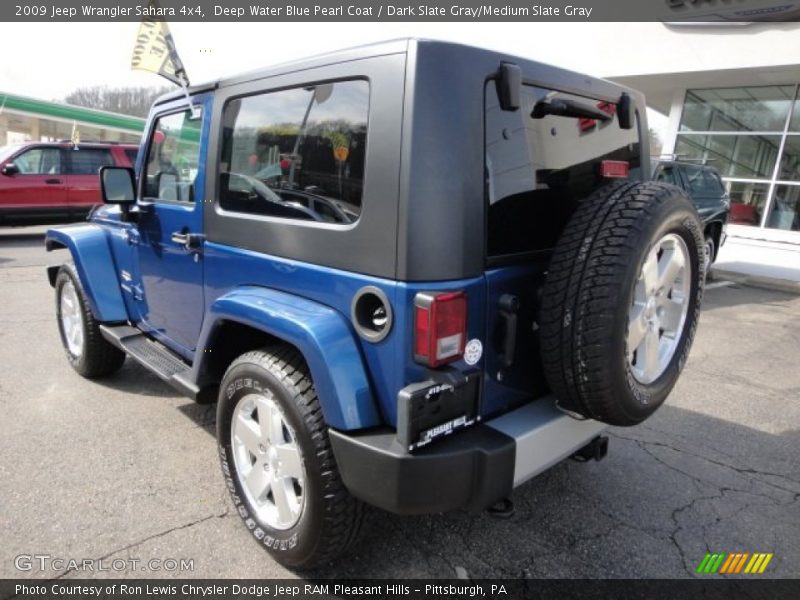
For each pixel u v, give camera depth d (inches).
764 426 156.9
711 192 353.7
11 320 233.6
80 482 117.5
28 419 144.9
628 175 111.0
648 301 86.7
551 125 91.5
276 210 94.1
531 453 83.2
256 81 98.8
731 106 498.9
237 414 98.3
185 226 117.3
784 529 110.6
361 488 77.5
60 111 1023.0
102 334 156.7
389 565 96.8
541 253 90.2
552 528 108.1
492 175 80.2
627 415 84.9
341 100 82.5
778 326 268.1
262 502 97.5
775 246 464.4
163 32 115.3
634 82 504.1
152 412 150.3
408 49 73.5
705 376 196.4
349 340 79.8
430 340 72.1
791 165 472.4
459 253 75.4
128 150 509.4
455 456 75.3
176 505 110.8
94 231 157.2
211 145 108.4
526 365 89.7
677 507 116.3
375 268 77.0
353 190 80.1
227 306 94.0
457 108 74.4
